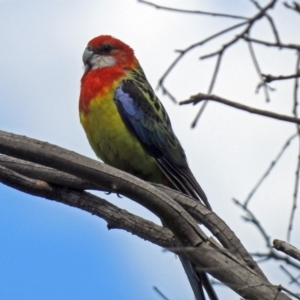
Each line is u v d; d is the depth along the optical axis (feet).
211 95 16.39
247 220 18.03
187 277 25.67
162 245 25.68
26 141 22.81
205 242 21.98
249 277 20.65
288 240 20.29
